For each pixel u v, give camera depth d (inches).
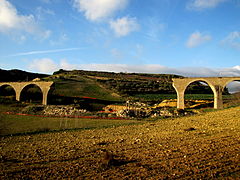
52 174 346.6
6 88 2324.1
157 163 378.0
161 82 3329.2
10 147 540.4
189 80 1526.8
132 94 2452.0
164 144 510.3
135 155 432.8
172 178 311.4
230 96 2431.1
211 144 483.5
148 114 1221.7
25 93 2063.2
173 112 1282.0
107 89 2571.4
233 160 373.1
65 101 1903.3
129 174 334.6
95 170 357.4
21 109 1454.2
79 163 396.5
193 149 451.2
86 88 2544.3
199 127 723.4
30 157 444.1
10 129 824.9
